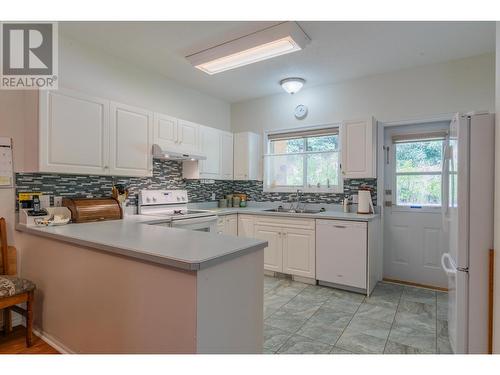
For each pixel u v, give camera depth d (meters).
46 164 2.27
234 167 4.50
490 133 1.78
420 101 3.34
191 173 3.83
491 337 1.77
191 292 1.26
